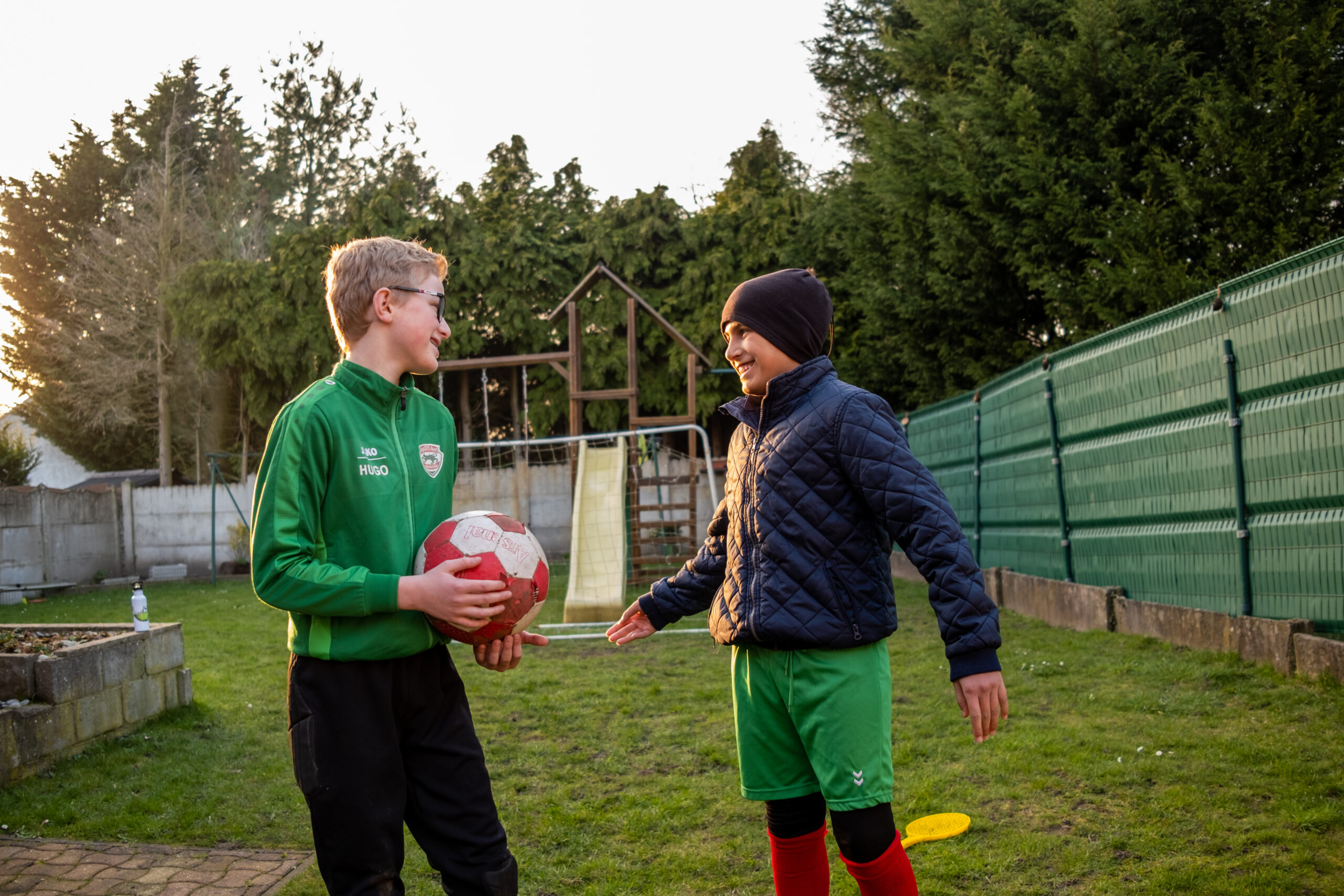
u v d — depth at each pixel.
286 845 3.68
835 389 2.20
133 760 4.83
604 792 4.11
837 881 3.04
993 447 9.85
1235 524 5.75
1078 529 7.89
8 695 4.74
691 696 5.93
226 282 19.48
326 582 1.88
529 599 2.22
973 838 3.31
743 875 3.15
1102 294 10.70
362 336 2.13
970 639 1.95
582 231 20.09
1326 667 4.79
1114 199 10.87
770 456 2.21
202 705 5.95
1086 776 3.85
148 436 29.72
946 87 13.16
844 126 22.78
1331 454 4.94
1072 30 12.34
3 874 3.37
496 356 20.05
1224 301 5.77
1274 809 3.33
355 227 20.00
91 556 17.50
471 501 17.83
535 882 3.19
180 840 3.75
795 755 2.27
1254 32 10.37
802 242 17.88
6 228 30.97
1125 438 7.02
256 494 1.95
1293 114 9.30
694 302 18.88
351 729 1.94
